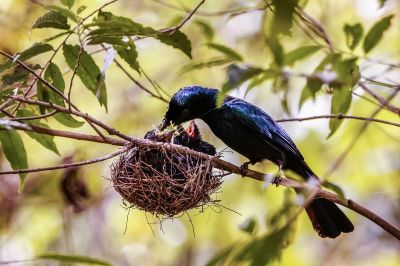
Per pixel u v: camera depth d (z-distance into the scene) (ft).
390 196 53.21
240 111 36.55
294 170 36.99
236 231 50.21
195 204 32.19
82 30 27.40
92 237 53.01
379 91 39.58
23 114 30.48
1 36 48.39
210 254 52.90
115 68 53.57
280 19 22.17
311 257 53.42
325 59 28.02
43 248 52.01
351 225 35.01
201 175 32.17
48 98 29.19
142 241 54.03
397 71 40.50
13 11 49.01
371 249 56.18
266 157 37.32
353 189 52.19
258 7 35.09
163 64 54.29
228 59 26.81
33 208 52.19
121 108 53.83
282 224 24.30
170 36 29.40
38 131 27.30
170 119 36.88
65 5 27.04
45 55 46.80
